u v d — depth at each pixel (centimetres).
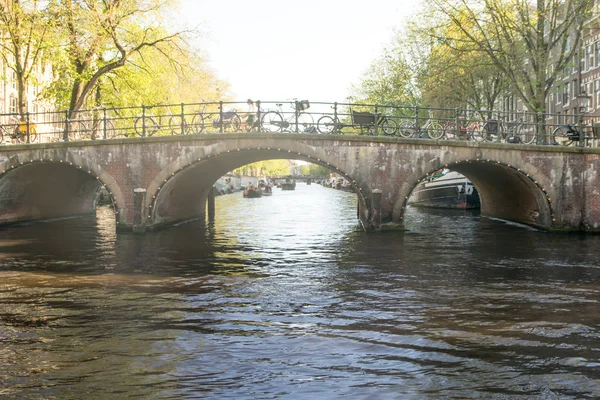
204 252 1883
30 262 1673
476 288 1320
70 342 929
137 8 2911
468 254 1817
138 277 1454
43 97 3466
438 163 2250
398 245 2033
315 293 1275
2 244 2069
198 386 753
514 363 830
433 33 3100
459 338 943
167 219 2712
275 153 2575
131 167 2331
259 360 845
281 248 1977
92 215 3534
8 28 2797
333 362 837
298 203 5094
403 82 4319
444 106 3756
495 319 1056
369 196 2258
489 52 2947
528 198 2592
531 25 2838
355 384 757
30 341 933
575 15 2806
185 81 3178
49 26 2817
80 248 1969
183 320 1057
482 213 3500
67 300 1209
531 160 2272
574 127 2412
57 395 724
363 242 2116
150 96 3566
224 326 1018
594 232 2294
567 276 1459
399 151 2253
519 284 1363
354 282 1391
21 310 1127
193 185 2972
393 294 1263
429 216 3369
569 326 1009
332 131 2300
